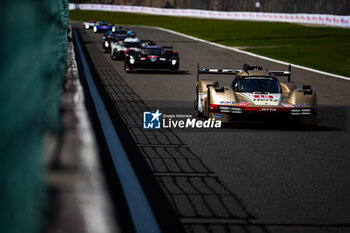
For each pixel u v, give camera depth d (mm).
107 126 30609
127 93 48062
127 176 19391
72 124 5473
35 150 3320
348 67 87438
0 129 2553
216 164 22281
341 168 22312
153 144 26172
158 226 13977
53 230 3111
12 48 2672
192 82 60500
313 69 81750
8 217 2693
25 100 2984
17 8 2723
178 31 181375
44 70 4020
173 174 20172
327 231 14188
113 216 3332
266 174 20781
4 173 2627
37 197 3275
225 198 17156
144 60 67000
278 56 104125
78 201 3398
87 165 3963
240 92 34125
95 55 96688
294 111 31828
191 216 15070
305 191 18391
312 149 26453
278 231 14055
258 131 31469
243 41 141500
